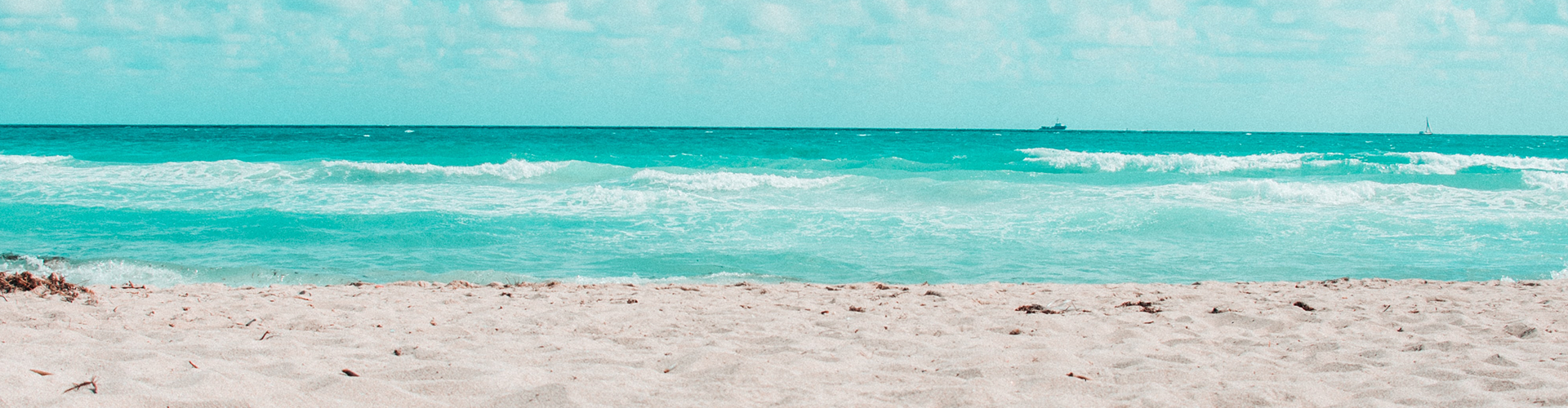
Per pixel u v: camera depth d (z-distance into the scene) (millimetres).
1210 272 9641
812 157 31453
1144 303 6367
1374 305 6324
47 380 2865
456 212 13406
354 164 20516
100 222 12328
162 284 8438
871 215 13414
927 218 13188
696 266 9750
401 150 31062
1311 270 9688
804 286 7746
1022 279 9234
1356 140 87125
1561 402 3254
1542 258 10227
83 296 5793
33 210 13289
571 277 9094
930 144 47000
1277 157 29172
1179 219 12594
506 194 15820
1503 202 14523
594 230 12070
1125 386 3576
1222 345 4770
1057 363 4039
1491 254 10516
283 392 2936
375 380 3199
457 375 3477
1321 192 15016
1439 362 4145
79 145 35125
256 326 4938
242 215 12984
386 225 12219
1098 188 16797
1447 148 51500
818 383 3602
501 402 3090
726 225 12523
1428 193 15266
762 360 4094
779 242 11297
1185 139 83688
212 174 19250
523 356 4070
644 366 3906
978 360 4129
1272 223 12547
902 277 9281
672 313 5766
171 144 35406
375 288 7293
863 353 4355
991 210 14039
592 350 4285
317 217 12750
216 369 3328
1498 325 5387
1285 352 4566
